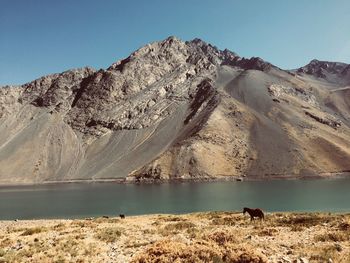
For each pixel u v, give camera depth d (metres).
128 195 144.50
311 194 120.12
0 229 40.97
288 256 17.34
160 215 50.50
